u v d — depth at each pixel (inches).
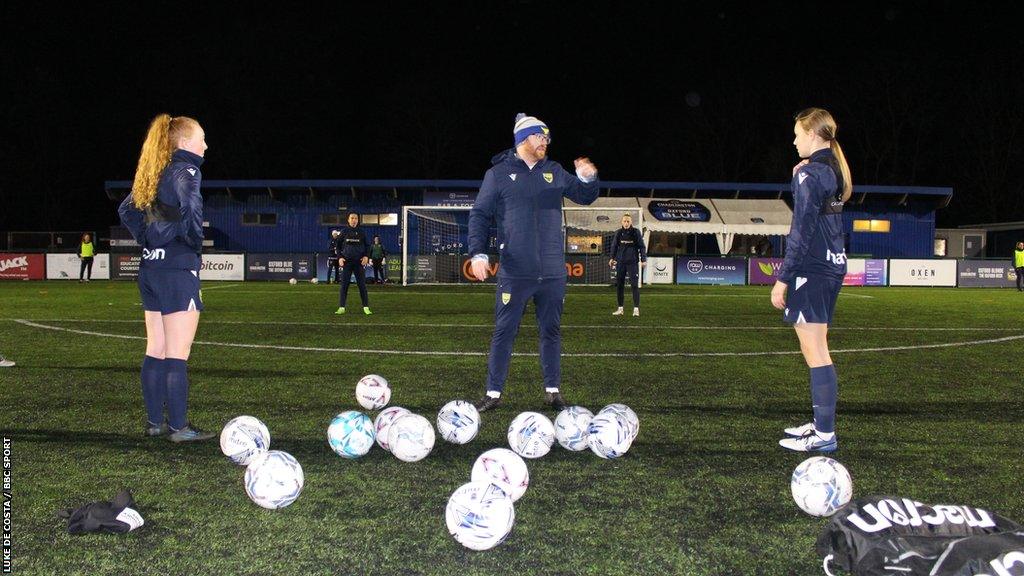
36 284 910.4
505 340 205.2
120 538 111.5
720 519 121.3
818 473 123.1
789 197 1339.8
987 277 1036.5
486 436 175.8
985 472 146.6
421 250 1262.3
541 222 202.8
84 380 241.9
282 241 1302.9
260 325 420.2
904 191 1293.1
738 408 206.1
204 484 137.1
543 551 107.9
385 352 310.7
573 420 162.4
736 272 1047.0
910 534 100.3
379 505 126.6
